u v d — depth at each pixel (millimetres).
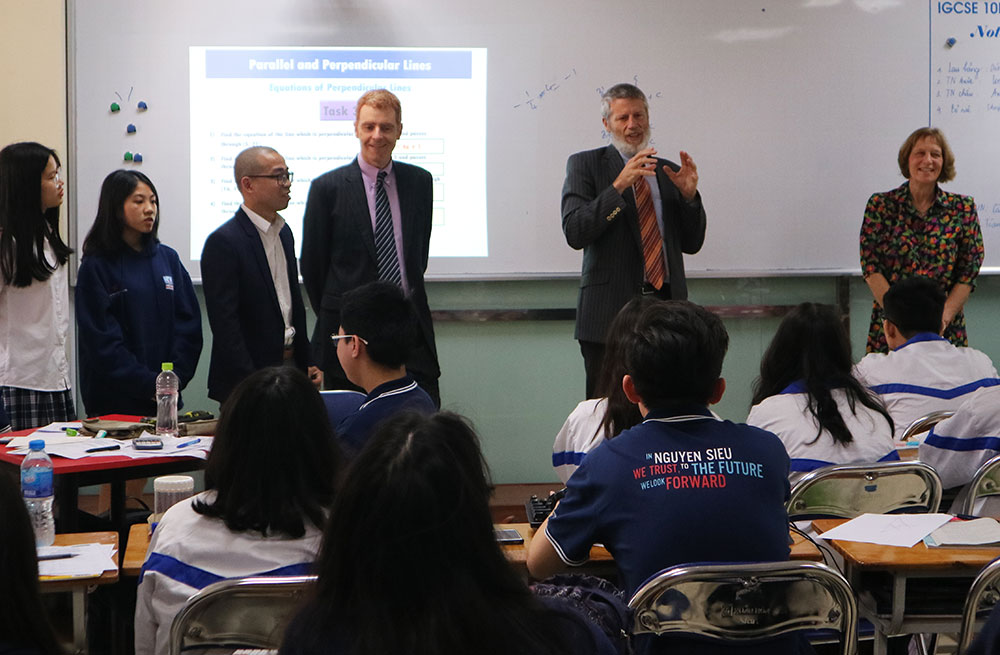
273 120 4793
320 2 4758
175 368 3855
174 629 1624
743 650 1707
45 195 3590
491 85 4828
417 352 3947
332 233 3963
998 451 2561
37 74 4625
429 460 1037
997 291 5082
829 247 4965
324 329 3924
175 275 3939
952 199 4570
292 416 1720
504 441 5031
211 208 4781
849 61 4898
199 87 4738
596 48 4828
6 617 1182
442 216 4867
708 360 1818
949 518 2205
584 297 4121
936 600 2137
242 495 1720
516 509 4891
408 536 1014
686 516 1722
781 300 5035
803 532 2215
